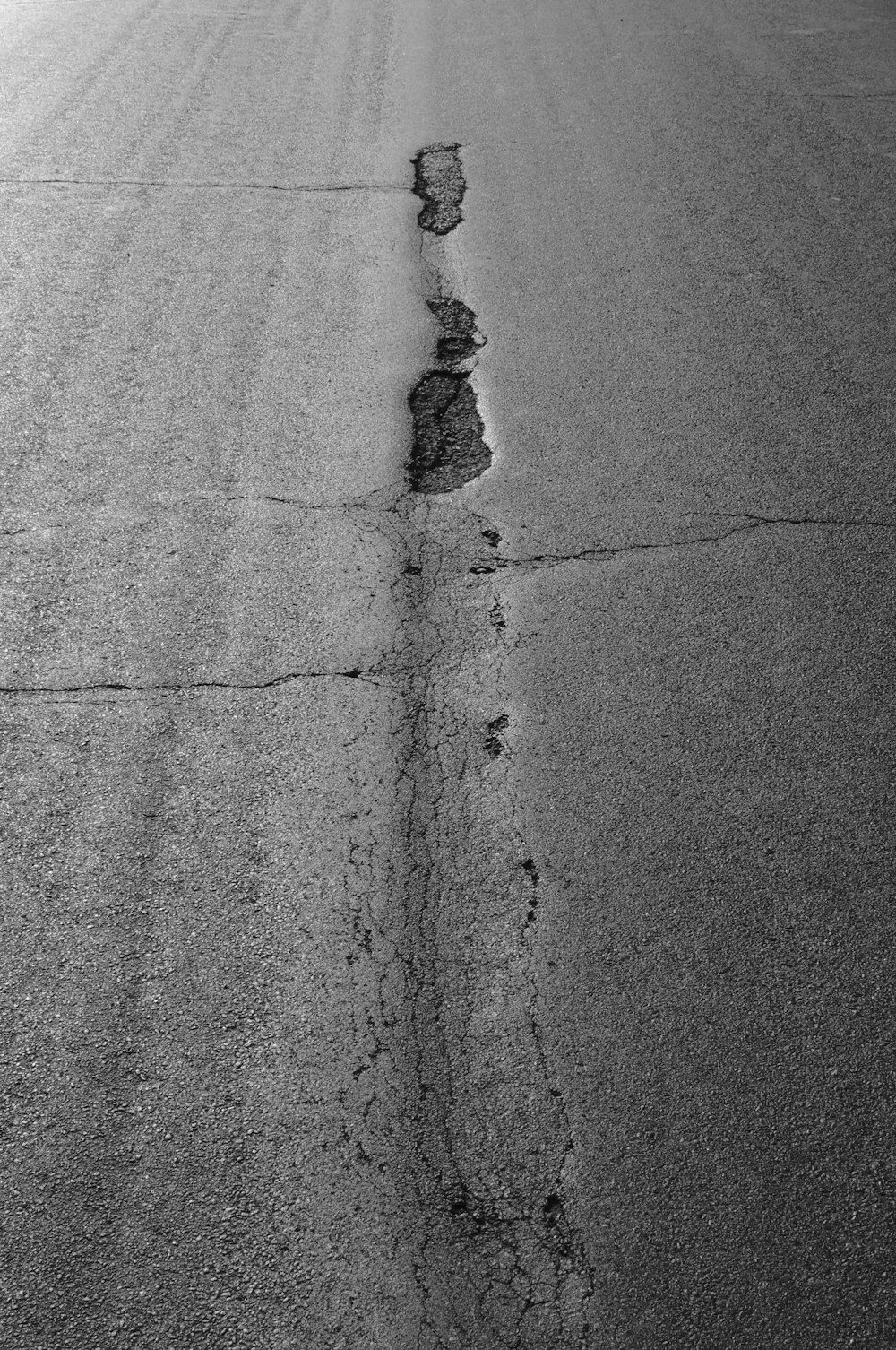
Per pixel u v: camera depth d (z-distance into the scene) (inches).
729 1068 109.3
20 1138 103.0
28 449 186.2
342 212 259.8
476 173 278.5
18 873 125.0
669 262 241.8
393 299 229.1
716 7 397.1
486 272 238.5
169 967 116.6
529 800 134.6
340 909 122.8
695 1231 98.3
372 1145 103.8
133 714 143.8
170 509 175.5
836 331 219.8
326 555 168.9
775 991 115.6
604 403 200.4
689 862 127.6
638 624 158.4
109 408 196.1
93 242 244.7
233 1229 97.8
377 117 309.0
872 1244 97.7
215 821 131.3
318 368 208.1
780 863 127.6
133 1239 96.8
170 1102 106.0
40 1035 110.6
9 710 143.7
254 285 232.1
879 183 274.5
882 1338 92.4
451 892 124.9
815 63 346.6
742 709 145.8
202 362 208.4
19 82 324.2
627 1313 93.7
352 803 134.1
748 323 221.9
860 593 163.2
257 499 178.2
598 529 174.6
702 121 306.7
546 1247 97.6
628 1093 107.5
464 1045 111.2
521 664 152.5
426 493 181.0
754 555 169.6
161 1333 91.4
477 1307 94.1
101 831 129.9
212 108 311.1
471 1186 101.3
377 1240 97.7
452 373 208.2
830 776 137.3
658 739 141.9
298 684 148.7
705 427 194.9
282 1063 109.3
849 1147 103.9
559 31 374.3
